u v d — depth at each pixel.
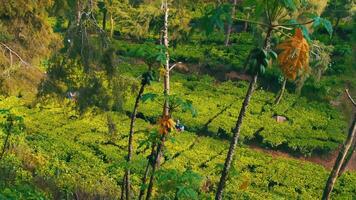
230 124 28.50
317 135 28.81
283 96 33.53
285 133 28.64
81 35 15.10
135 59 34.81
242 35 42.22
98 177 20.78
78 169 21.41
